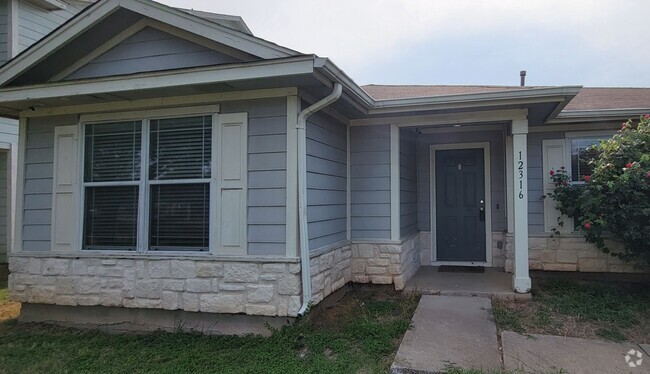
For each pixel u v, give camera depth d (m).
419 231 7.44
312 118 4.65
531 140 6.54
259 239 4.25
